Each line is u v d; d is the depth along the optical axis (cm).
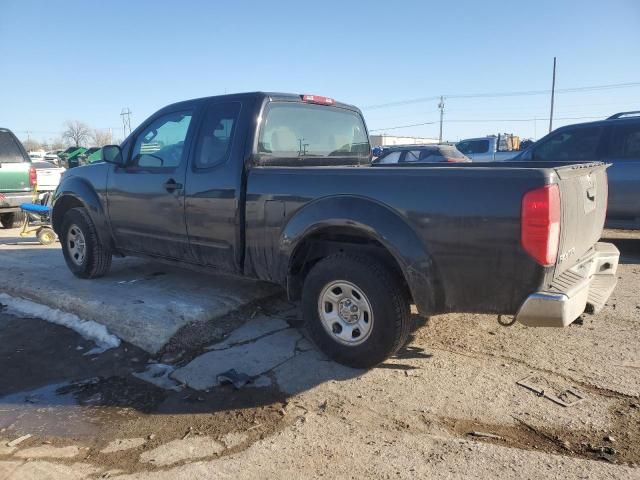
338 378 377
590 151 795
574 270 358
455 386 359
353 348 384
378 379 373
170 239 508
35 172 1084
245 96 456
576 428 307
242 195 439
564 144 826
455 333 450
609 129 781
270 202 418
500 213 316
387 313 365
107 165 579
